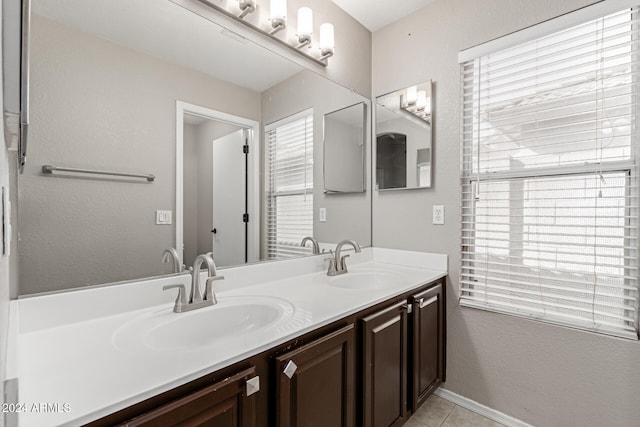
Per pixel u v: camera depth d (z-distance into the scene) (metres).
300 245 1.82
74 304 1.03
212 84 1.43
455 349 1.88
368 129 2.29
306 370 1.02
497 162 1.75
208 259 1.20
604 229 1.45
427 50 2.02
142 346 0.88
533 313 1.62
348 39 2.14
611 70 1.41
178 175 1.31
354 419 1.23
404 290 1.51
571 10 1.49
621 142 1.40
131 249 1.19
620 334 1.39
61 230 1.03
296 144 1.80
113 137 1.14
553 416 1.55
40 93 0.99
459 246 1.87
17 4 0.45
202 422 0.76
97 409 0.61
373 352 1.30
